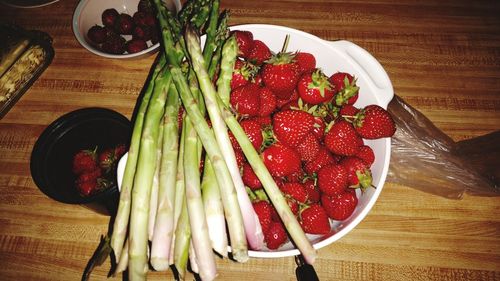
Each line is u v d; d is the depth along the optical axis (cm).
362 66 39
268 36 41
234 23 52
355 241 39
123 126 39
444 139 44
